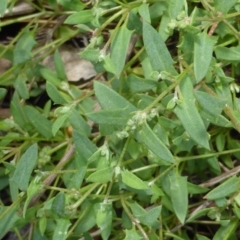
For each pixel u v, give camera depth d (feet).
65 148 1.16
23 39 1.19
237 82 1.17
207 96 0.83
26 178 0.89
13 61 1.21
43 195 1.22
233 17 0.99
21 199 0.95
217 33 1.03
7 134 1.17
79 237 1.10
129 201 1.01
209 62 0.86
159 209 0.90
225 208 0.99
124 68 1.05
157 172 1.07
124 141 1.01
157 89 0.99
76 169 0.97
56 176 1.05
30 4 1.23
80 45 1.32
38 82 1.28
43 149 1.11
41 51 1.25
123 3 1.02
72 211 0.90
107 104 0.86
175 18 0.89
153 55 0.89
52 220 1.05
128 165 1.06
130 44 1.11
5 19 1.29
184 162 1.08
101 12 0.98
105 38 1.23
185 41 0.90
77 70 1.30
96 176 0.89
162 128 0.95
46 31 1.30
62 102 1.02
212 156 1.03
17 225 0.99
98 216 0.93
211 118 0.91
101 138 1.17
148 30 0.88
